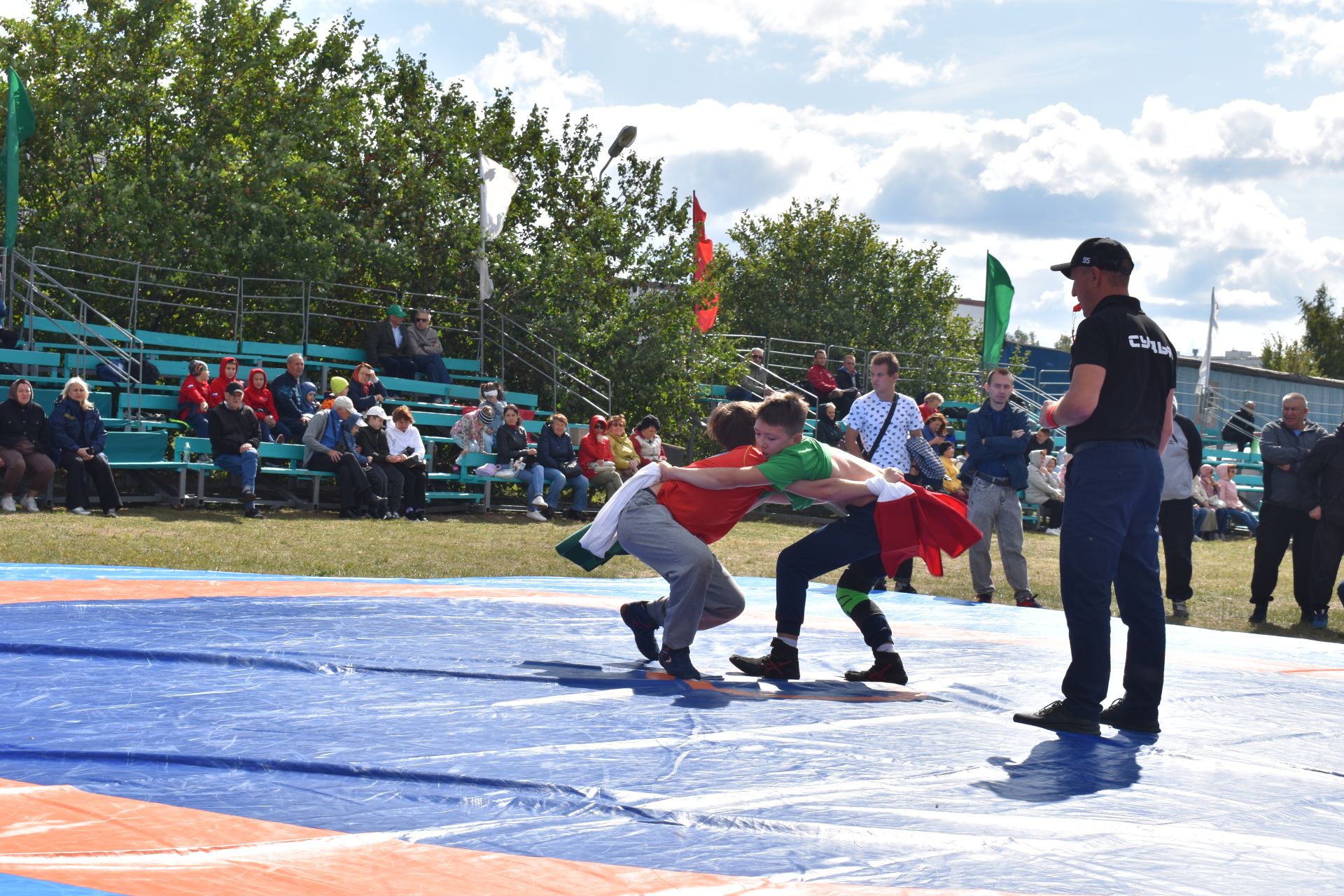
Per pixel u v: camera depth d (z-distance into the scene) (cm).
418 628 505
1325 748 378
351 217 2067
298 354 1812
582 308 2062
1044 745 352
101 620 473
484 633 506
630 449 1711
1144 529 404
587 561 470
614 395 2114
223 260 1875
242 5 2036
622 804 253
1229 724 413
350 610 555
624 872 213
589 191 2230
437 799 252
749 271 3581
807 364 3153
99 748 276
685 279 2175
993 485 942
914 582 1195
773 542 1467
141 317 1867
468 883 204
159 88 1930
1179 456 1079
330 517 1444
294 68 2134
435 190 2047
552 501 1598
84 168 1917
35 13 1911
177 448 1457
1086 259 418
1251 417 3020
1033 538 1827
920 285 3622
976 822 259
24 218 1883
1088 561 390
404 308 1989
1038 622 753
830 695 421
